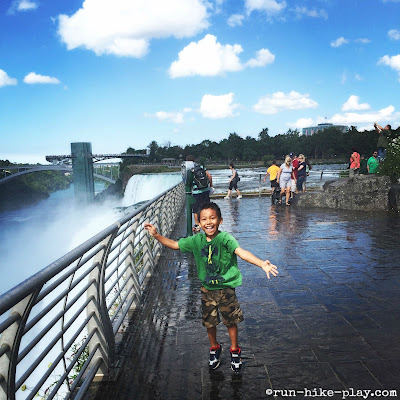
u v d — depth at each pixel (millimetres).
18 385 1654
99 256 2891
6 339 1611
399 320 3621
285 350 3109
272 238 7625
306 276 5090
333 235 7637
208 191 7250
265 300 4277
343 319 3691
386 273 5090
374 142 181000
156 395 2527
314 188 17047
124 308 3848
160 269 5688
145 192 60500
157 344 3279
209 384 2645
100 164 176500
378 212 10305
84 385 2465
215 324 2756
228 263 2684
